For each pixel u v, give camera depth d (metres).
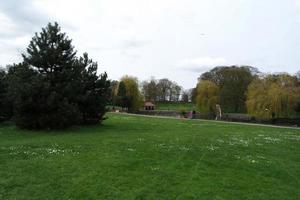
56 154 22.19
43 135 31.88
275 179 19.41
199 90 104.12
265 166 22.25
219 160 23.02
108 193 15.79
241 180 18.70
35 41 36.72
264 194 16.69
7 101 40.84
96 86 41.41
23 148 23.91
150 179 17.88
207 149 26.86
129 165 20.17
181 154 24.12
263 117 79.62
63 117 34.44
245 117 90.38
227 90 104.44
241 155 25.36
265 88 82.56
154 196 15.76
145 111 123.94
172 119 71.12
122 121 54.69
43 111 34.66
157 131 39.84
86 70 40.81
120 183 17.06
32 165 19.28
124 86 122.25
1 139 29.64
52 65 36.53
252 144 31.86
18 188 15.91
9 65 50.47
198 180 18.20
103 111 42.00
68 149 24.02
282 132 47.12
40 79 33.97
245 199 15.96
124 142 28.03
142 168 19.78
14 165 19.19
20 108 34.38
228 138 35.69
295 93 79.00
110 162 20.55
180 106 172.50
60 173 18.05
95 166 19.59
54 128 35.84
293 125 72.06
